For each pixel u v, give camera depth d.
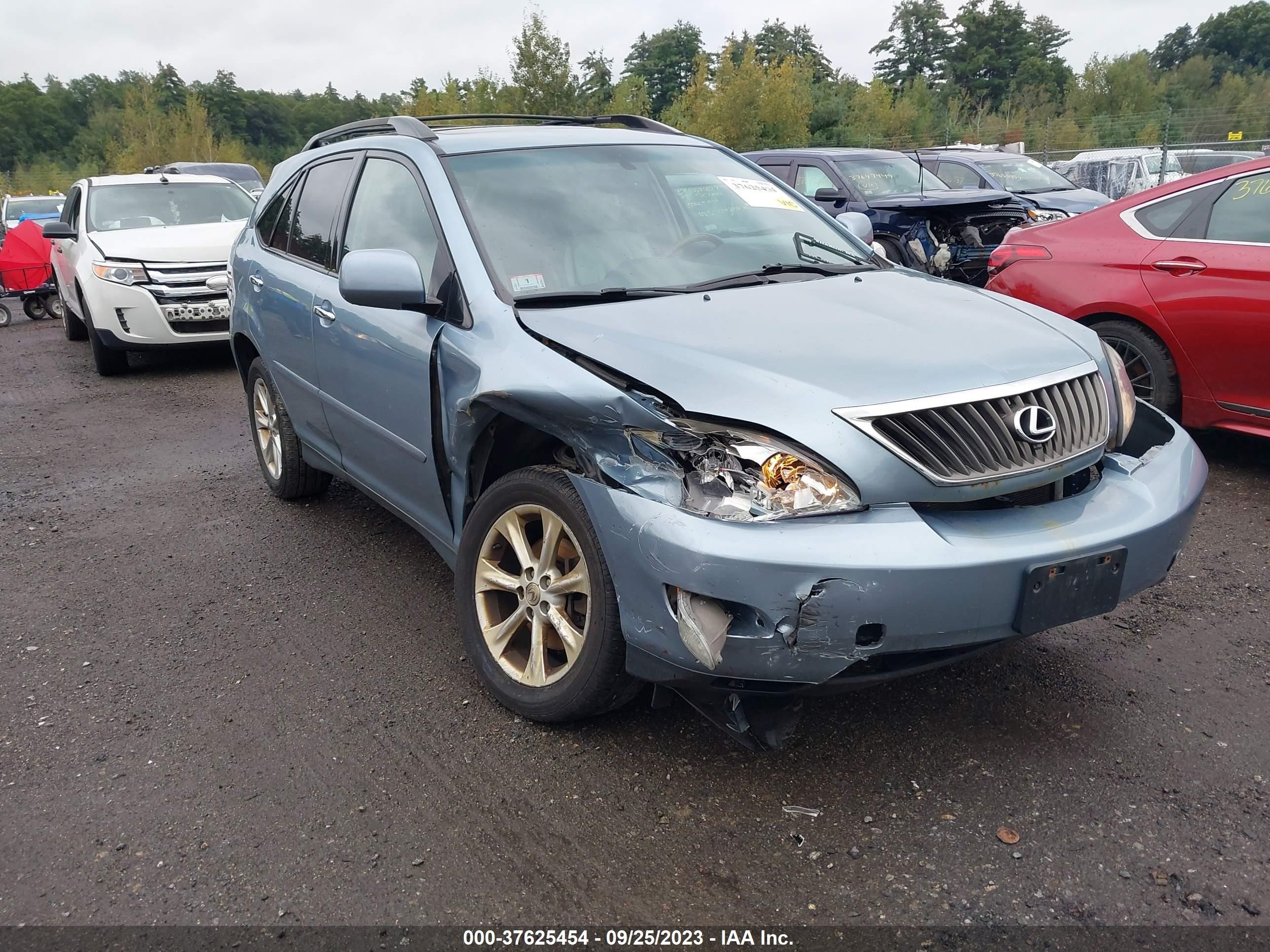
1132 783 2.75
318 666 3.61
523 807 2.75
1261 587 3.95
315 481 5.32
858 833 2.60
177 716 3.31
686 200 3.90
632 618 2.64
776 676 2.49
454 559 3.54
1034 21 92.81
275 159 125.12
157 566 4.65
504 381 2.95
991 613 2.52
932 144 38.47
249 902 2.43
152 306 9.27
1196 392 5.18
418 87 41.84
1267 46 104.38
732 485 2.51
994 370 2.76
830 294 3.33
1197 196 5.26
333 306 4.08
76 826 2.74
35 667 3.69
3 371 10.52
